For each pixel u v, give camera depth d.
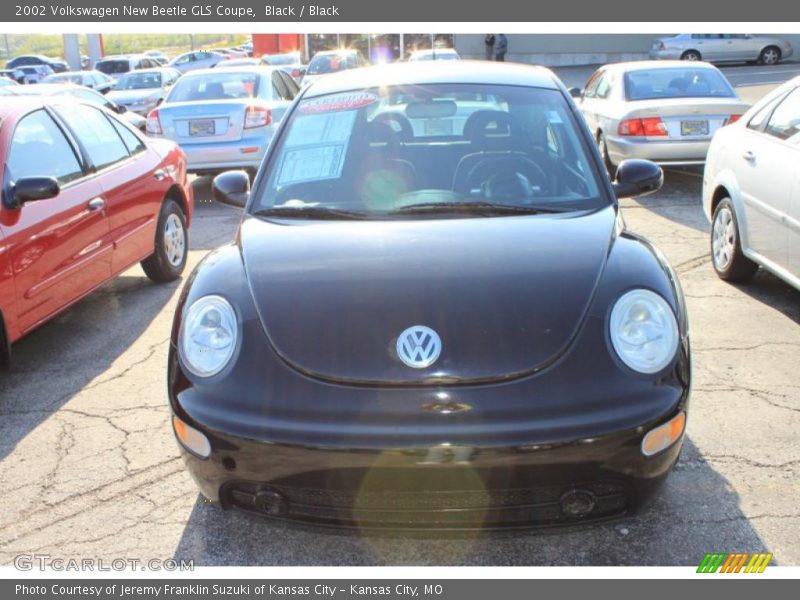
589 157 3.48
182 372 2.56
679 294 2.74
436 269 2.72
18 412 3.86
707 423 3.49
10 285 3.99
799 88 4.84
